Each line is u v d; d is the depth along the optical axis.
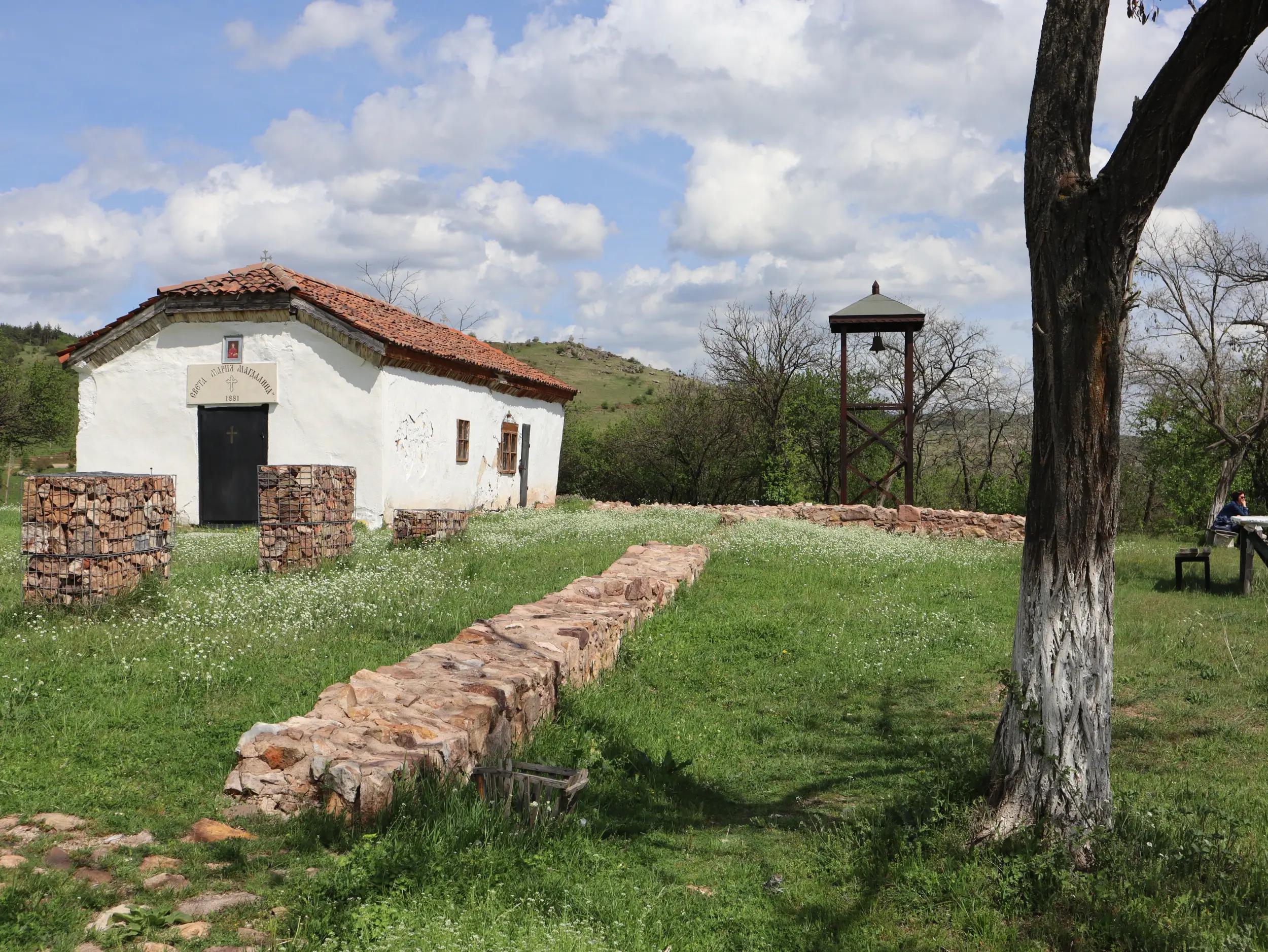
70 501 8.44
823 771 6.08
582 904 3.80
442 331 25.45
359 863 3.77
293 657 7.10
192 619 8.17
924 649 9.08
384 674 5.70
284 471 11.73
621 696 7.30
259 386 18.97
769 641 9.17
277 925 3.32
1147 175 4.08
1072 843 4.27
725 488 33.72
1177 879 4.11
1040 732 4.41
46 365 46.44
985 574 13.61
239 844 4.00
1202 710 7.16
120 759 5.01
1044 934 3.76
